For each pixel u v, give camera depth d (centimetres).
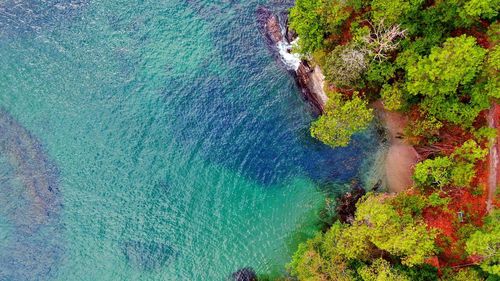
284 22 4625
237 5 4719
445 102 3650
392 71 3709
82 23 4738
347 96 4122
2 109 4625
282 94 4600
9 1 4728
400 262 3788
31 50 4712
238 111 4628
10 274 4575
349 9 3894
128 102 4669
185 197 4609
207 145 4619
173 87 4675
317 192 4466
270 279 4406
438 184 3847
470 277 3472
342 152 4447
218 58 4691
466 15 3338
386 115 4228
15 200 4588
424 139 4053
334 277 3725
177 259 4566
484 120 3769
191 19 4741
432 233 3556
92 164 4644
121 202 4628
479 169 3844
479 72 3394
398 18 3562
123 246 4597
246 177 4575
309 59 4322
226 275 4516
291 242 4453
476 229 3662
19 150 4609
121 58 4706
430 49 3497
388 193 4253
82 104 4669
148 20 4747
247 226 4541
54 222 4612
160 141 4647
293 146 4541
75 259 4597
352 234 3653
